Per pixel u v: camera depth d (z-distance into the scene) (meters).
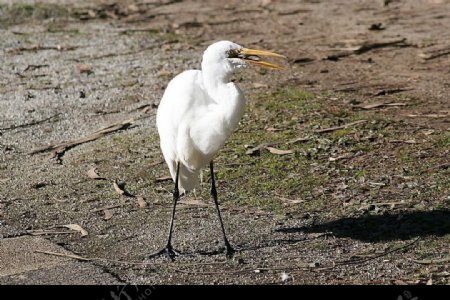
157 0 25.45
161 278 10.04
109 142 14.65
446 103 15.62
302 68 18.19
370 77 17.38
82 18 23.39
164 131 10.84
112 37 21.42
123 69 18.72
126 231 11.38
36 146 14.69
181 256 10.55
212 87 10.45
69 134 15.20
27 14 23.42
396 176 12.58
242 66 10.33
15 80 18.17
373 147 13.66
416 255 10.31
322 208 11.73
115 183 12.88
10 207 12.32
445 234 10.80
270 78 17.58
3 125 15.63
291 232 11.05
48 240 11.20
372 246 10.59
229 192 12.41
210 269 10.20
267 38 20.73
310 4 24.08
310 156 13.43
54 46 20.64
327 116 15.09
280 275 9.96
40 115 16.11
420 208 11.52
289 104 15.82
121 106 16.44
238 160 13.45
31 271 10.34
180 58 19.42
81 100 16.86
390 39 19.86
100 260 10.55
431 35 20.14
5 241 11.20
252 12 23.64
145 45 20.61
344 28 21.23
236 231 11.15
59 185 13.05
